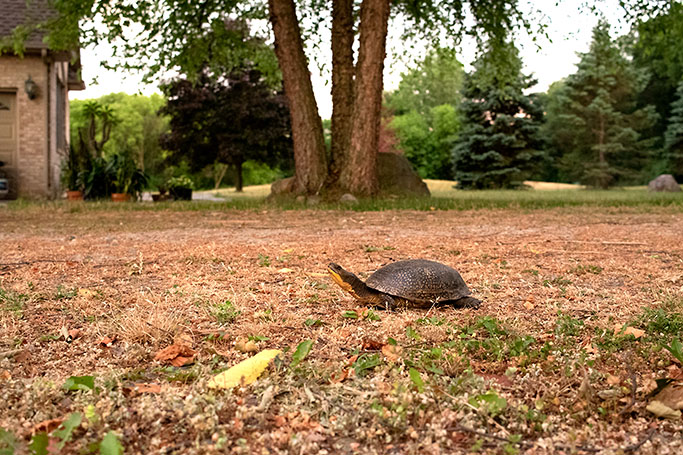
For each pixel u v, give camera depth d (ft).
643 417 4.26
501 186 79.00
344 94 32.83
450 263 11.51
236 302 7.67
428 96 148.56
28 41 38.55
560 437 3.92
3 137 39.52
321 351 5.77
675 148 81.76
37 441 3.46
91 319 6.89
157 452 3.64
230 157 70.69
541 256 12.42
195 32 40.04
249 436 3.90
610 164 84.69
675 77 85.46
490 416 4.17
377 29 30.45
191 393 4.46
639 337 6.15
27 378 4.95
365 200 30.27
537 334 6.34
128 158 38.68
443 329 6.40
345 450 3.75
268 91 71.41
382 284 7.63
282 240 15.46
